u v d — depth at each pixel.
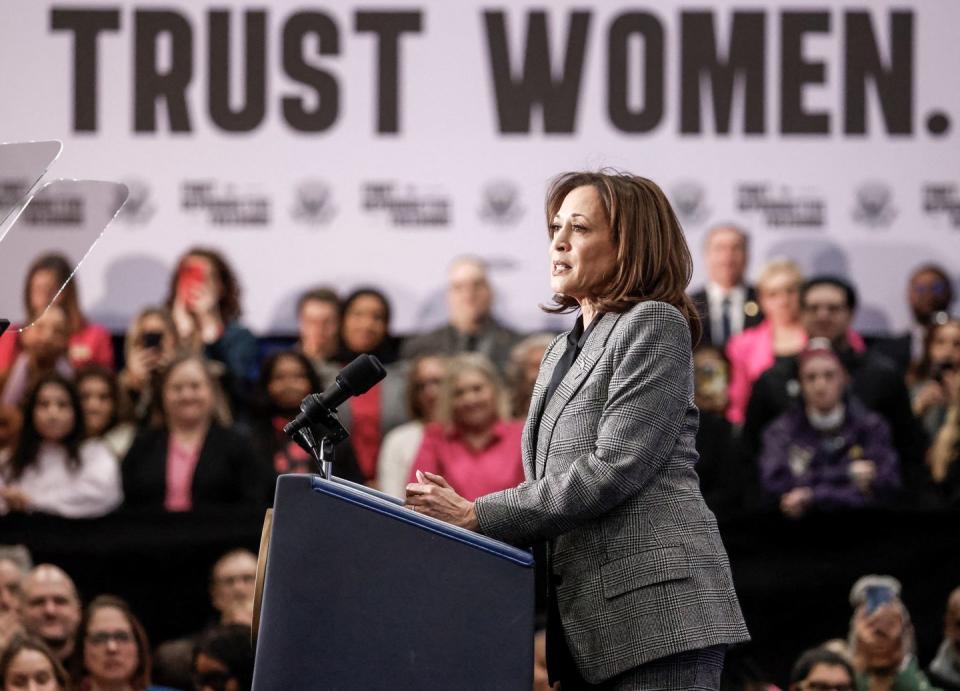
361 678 8.06
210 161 20.72
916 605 17.41
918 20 20.73
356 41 20.89
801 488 18.34
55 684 16.66
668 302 9.23
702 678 8.69
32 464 18.75
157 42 20.81
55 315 20.11
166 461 18.78
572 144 20.84
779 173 20.70
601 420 8.81
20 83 20.73
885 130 20.72
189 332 20.22
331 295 20.34
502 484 18.34
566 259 9.33
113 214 9.69
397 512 8.19
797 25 20.75
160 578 17.56
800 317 20.02
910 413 19.16
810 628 17.47
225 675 16.55
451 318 20.58
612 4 20.88
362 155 20.81
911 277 20.53
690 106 20.80
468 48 20.89
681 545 8.70
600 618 8.69
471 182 20.81
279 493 8.20
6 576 17.28
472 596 8.14
